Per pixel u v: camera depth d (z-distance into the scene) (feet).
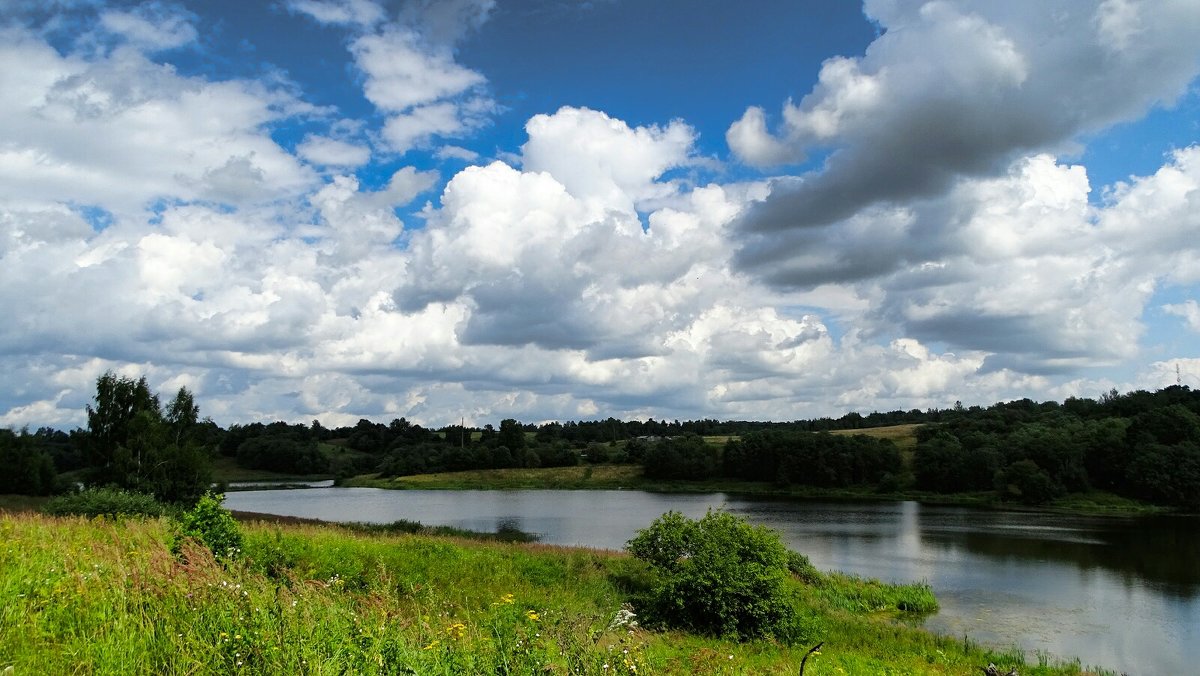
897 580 119.65
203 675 18.81
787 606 67.51
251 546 52.42
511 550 86.69
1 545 32.19
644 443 514.68
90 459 134.51
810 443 388.37
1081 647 79.92
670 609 67.31
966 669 59.82
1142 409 397.60
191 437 146.20
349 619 24.21
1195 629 88.07
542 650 25.30
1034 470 288.51
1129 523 217.77
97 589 25.02
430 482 437.99
